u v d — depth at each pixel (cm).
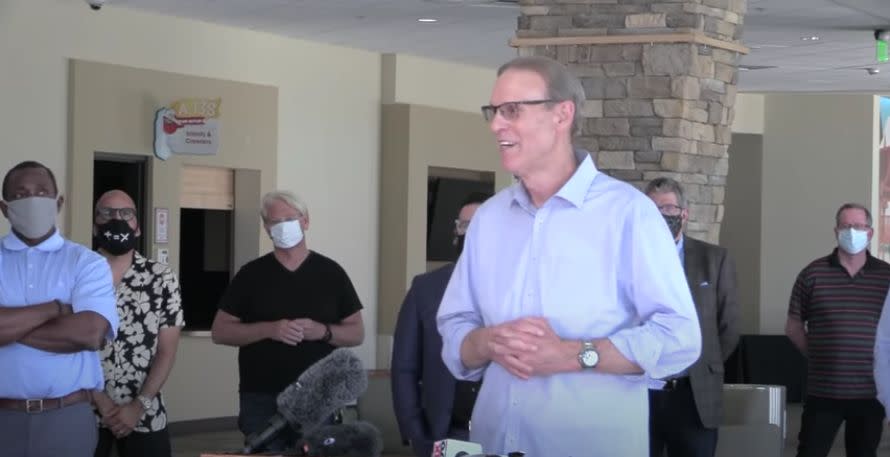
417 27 1411
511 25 1379
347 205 1585
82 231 1277
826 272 883
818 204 2223
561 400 353
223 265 1474
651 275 347
